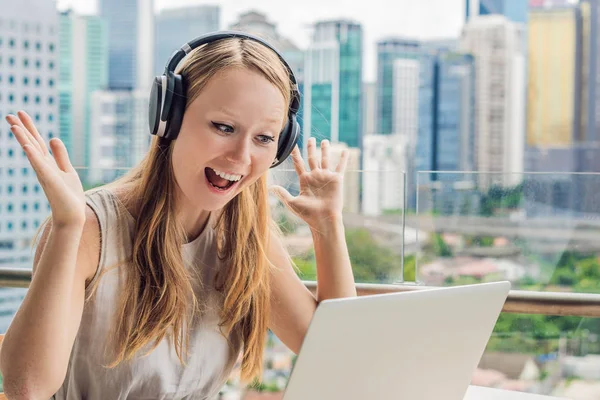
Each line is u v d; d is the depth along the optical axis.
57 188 0.94
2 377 0.98
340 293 1.31
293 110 1.17
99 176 1.66
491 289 0.99
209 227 1.21
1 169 1.89
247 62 1.05
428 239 1.88
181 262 1.16
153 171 1.15
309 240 1.69
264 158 1.09
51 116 17.42
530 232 1.89
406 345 0.92
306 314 1.30
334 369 0.87
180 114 1.07
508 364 1.94
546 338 1.92
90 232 1.09
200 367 1.20
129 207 1.16
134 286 1.12
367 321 0.87
